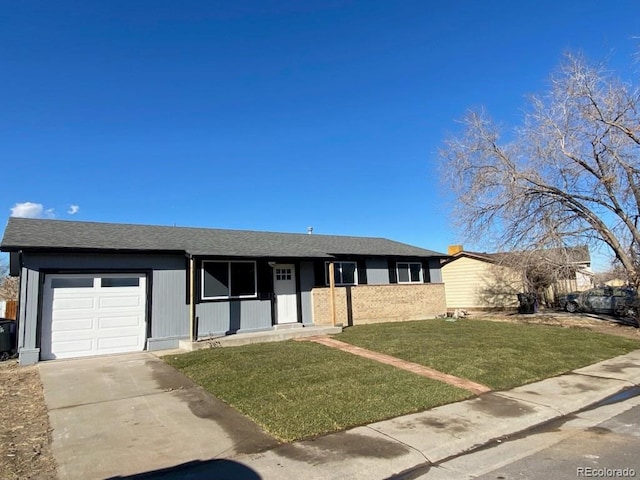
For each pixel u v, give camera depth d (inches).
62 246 462.9
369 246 843.4
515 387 316.5
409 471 184.1
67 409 274.7
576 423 245.4
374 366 370.3
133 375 366.9
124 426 241.1
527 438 222.2
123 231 596.1
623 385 326.0
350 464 185.9
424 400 277.4
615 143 580.7
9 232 491.8
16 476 178.7
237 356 420.8
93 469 185.5
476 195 666.8
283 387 309.9
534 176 627.8
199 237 644.7
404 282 833.5
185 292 546.6
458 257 1094.4
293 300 658.2
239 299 593.3
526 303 913.5
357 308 710.5
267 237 757.9
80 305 482.6
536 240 635.5
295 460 191.2
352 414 251.0
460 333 563.5
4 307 741.3
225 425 240.5
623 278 736.3
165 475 178.4
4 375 387.5
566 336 542.0
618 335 565.3
